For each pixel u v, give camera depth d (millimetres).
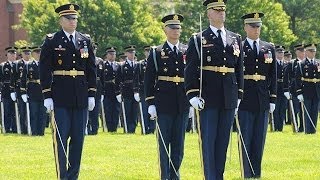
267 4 55156
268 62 15164
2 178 15328
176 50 14820
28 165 17516
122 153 20016
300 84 27562
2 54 67000
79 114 14086
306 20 64375
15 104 29031
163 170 14633
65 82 13914
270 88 15328
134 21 54062
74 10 14078
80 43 14055
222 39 13164
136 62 29703
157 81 14781
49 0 55938
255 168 15227
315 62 27547
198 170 16484
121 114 29750
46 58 13891
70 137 14172
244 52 15195
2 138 25875
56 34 14055
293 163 17578
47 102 13852
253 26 15258
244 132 15070
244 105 15062
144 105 28391
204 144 13070
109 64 29766
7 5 67938
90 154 19766
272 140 24000
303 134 27312
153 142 23516
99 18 53094
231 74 13164
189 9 55000
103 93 29750
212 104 13023
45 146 22359
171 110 14570
